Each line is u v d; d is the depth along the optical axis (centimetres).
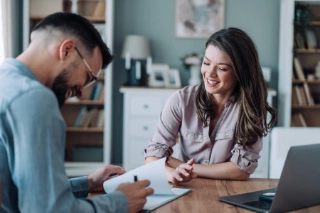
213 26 541
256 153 206
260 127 204
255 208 153
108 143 514
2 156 130
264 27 540
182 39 541
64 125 128
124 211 137
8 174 131
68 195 125
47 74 136
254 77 198
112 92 546
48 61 136
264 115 206
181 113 216
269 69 524
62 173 125
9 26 454
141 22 539
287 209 153
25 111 122
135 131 505
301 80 521
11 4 473
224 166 200
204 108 209
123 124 550
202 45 543
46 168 122
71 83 140
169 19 540
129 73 523
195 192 175
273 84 546
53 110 125
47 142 122
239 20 540
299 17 506
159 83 524
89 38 139
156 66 528
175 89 500
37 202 122
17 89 125
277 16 539
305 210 155
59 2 501
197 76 526
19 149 122
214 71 195
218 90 198
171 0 539
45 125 122
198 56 528
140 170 167
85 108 521
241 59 194
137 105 503
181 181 182
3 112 124
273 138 404
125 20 539
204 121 210
